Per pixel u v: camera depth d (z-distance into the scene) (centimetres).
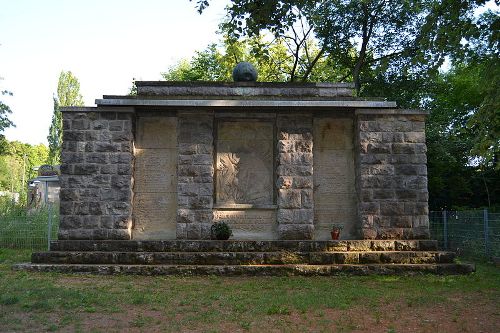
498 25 1153
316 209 1648
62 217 1567
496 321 902
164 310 952
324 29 3341
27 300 994
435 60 1197
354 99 1630
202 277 1381
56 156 6638
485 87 1211
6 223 2130
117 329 812
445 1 1163
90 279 1317
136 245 1510
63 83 6800
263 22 1377
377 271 1430
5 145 4209
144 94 1683
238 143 1667
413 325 868
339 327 845
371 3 3147
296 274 1418
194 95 1681
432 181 2728
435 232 2294
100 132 1603
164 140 1661
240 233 1622
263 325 851
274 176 1655
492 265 1711
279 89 1692
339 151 1678
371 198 1588
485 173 2805
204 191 1599
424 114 1627
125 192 1581
